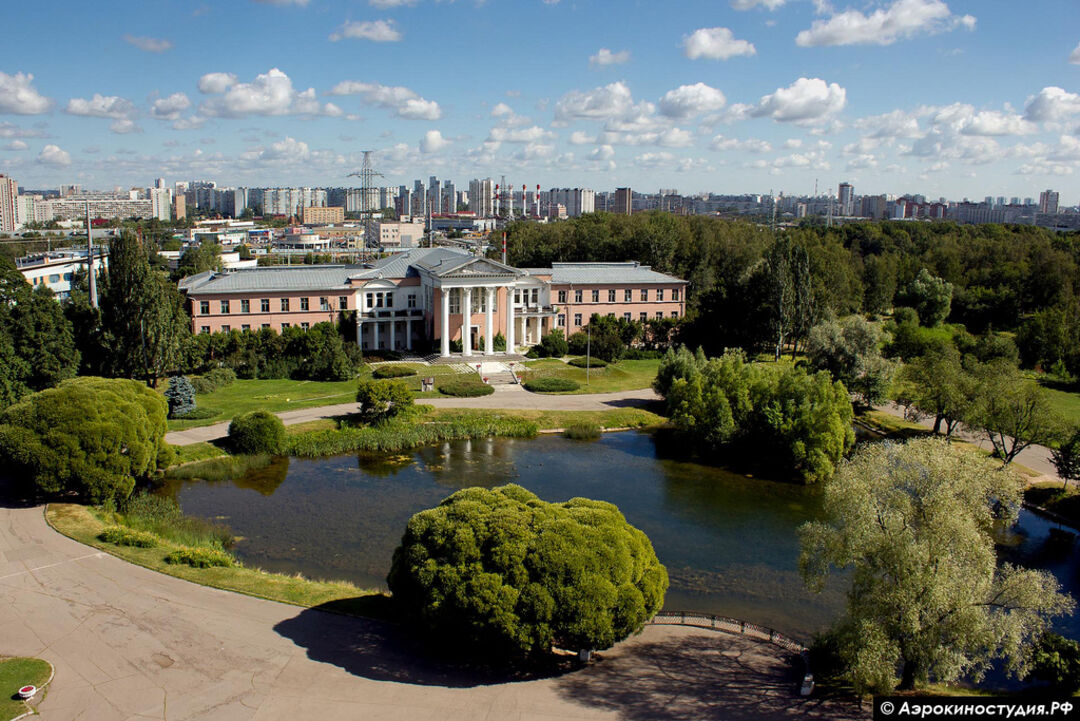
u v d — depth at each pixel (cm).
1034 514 5797
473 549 3278
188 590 3944
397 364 9931
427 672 3244
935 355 7338
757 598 4334
